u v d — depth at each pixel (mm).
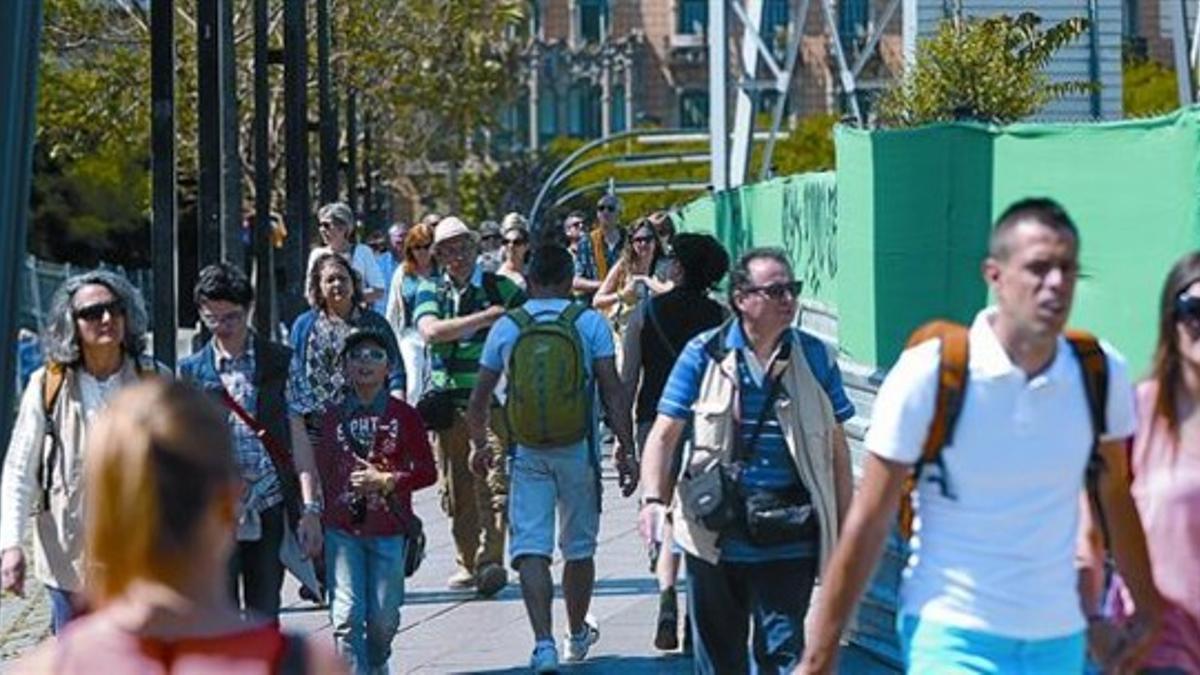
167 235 34406
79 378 21234
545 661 26938
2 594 36125
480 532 34250
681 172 179500
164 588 10211
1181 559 15992
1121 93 64875
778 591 20828
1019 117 47438
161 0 34125
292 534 23875
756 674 20859
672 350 27953
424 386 35156
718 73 79625
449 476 34094
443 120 132750
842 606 15094
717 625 21203
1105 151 21906
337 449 25125
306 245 57031
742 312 20953
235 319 23797
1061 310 14461
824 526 20812
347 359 25219
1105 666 15867
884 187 25594
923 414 14641
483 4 117688
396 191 173625
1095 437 14859
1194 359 16016
